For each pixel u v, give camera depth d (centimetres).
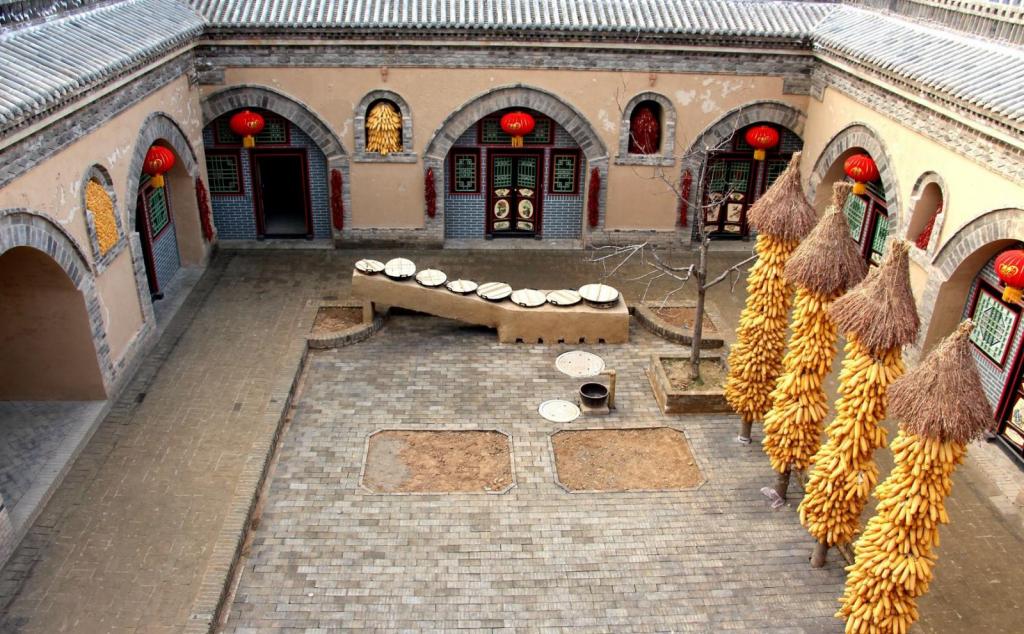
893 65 1507
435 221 2064
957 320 1468
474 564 1128
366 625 1033
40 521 1159
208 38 1834
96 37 1426
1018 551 1169
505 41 1861
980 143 1315
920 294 1499
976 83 1308
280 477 1278
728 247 2134
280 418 1385
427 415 1438
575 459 1341
